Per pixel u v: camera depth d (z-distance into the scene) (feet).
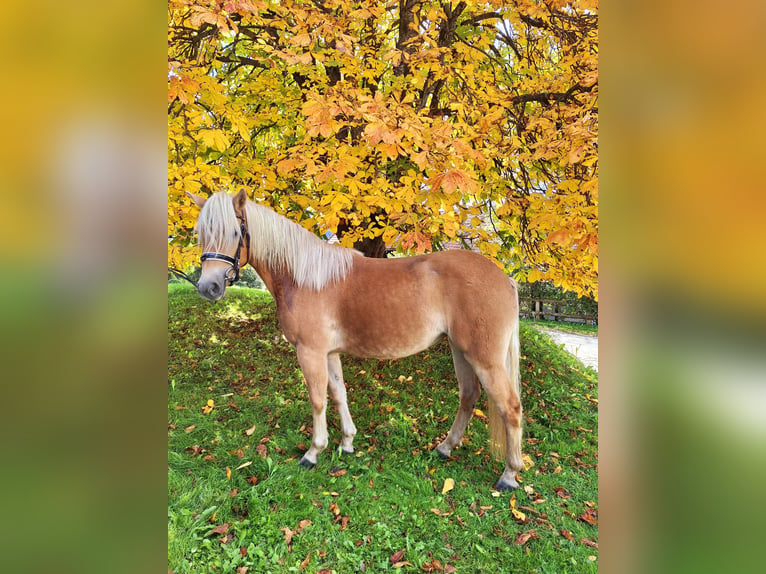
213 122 9.57
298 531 6.56
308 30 8.78
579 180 9.05
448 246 14.11
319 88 10.23
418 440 9.74
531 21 11.26
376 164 10.11
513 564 6.12
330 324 8.13
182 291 27.99
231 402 11.48
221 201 7.35
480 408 11.47
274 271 8.18
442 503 7.40
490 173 10.64
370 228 10.52
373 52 10.84
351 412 11.02
